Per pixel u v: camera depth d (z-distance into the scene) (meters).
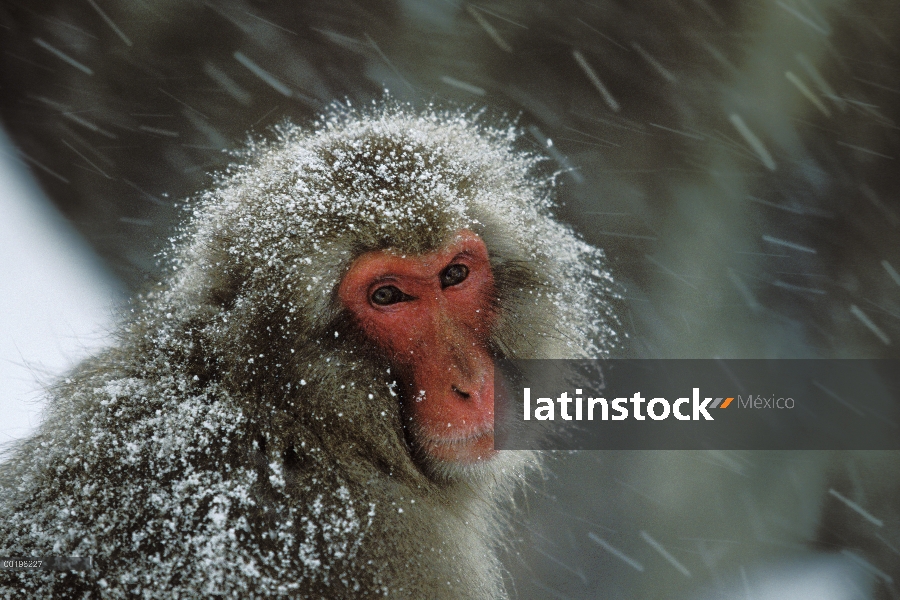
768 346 31.89
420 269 12.96
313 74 33.19
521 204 14.91
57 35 33.50
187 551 11.26
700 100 33.72
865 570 27.53
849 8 33.44
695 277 32.38
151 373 12.40
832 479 29.27
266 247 12.55
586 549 26.23
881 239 33.69
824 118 34.00
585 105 33.56
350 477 12.61
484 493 14.86
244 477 11.78
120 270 31.00
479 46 33.38
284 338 12.37
